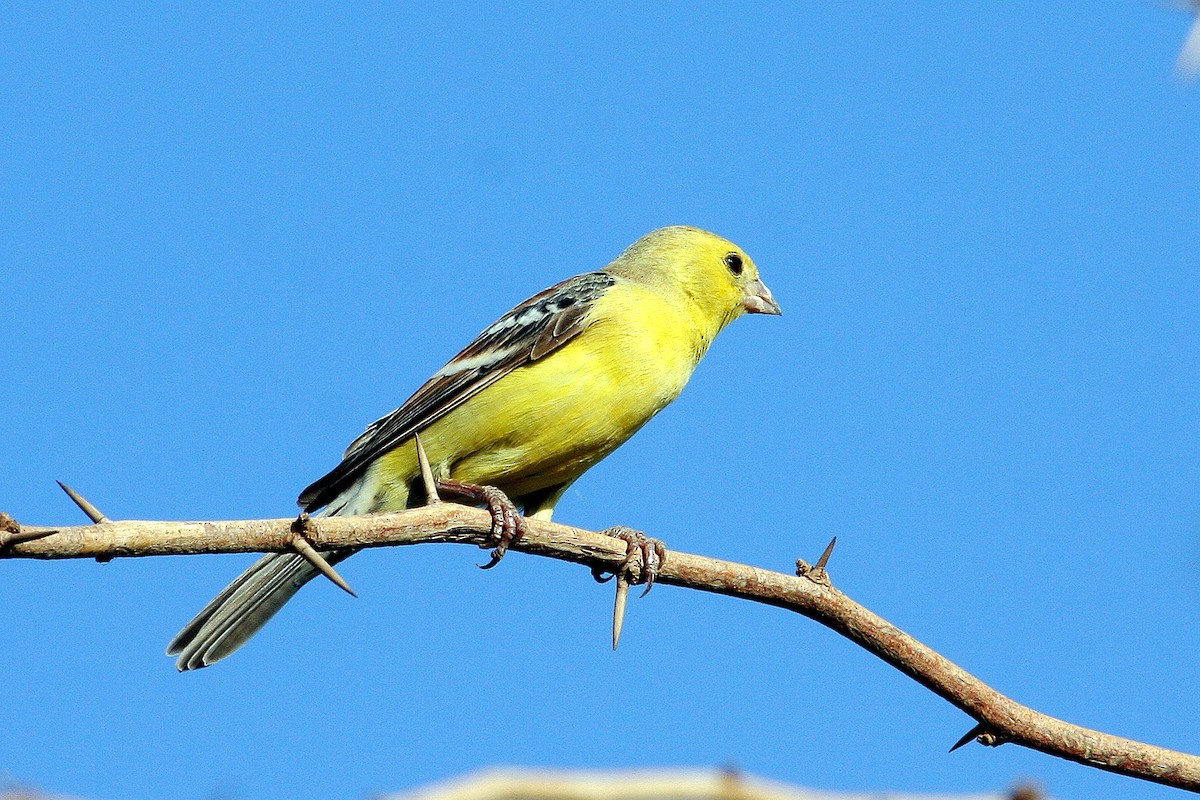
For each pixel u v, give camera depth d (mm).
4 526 6418
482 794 3461
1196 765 7398
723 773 3717
